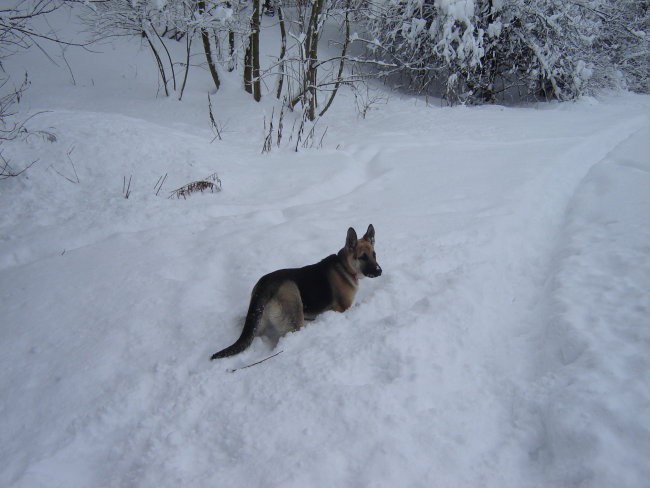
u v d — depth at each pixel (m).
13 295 4.60
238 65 13.96
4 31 6.57
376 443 2.97
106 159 7.12
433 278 4.79
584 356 3.62
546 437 3.06
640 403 3.06
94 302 4.49
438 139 10.32
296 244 5.48
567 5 14.60
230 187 7.27
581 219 6.43
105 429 3.27
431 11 15.15
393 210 6.61
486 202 6.73
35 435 3.21
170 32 14.86
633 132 11.23
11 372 3.69
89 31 12.98
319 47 16.36
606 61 16.25
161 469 2.93
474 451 2.98
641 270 4.75
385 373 3.61
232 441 3.10
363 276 4.46
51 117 7.75
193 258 5.24
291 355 3.81
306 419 3.19
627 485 2.57
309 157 8.91
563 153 8.87
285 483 2.73
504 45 15.28
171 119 10.99
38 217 5.99
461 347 3.95
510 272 5.25
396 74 17.41
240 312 4.45
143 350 3.95
